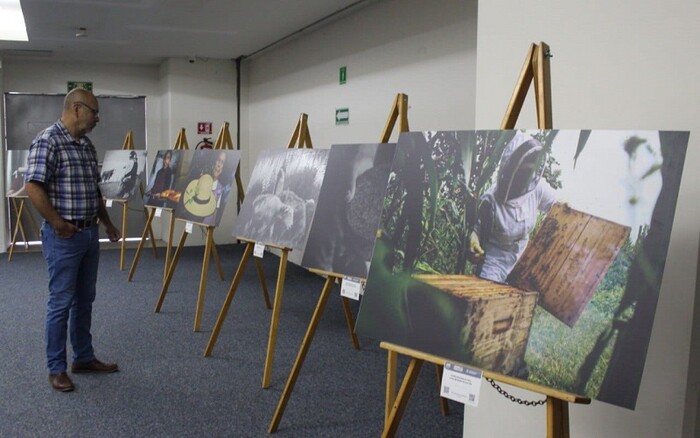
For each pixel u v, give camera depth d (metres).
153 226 8.61
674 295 1.67
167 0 4.75
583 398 1.28
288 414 2.76
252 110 8.02
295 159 3.22
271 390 3.04
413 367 1.61
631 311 1.28
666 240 1.27
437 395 3.04
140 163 6.14
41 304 4.71
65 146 2.86
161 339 3.84
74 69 7.91
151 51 7.20
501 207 1.54
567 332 1.35
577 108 1.88
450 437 2.57
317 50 6.01
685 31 1.61
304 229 2.90
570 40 1.89
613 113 1.79
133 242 8.16
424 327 1.59
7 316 4.34
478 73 2.21
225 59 7.94
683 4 1.61
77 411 2.76
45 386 3.05
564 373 1.32
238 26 5.77
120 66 8.13
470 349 1.49
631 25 1.73
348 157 2.69
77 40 6.43
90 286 3.15
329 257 2.57
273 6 4.98
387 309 1.68
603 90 1.81
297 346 3.76
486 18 2.17
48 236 2.90
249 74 8.06
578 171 1.43
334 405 2.87
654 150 1.33
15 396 2.92
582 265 1.37
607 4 1.78
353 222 2.54
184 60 7.73
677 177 1.29
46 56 7.49
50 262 2.92
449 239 1.62
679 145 1.30
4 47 6.82
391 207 1.77
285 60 6.82
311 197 2.96
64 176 2.86
